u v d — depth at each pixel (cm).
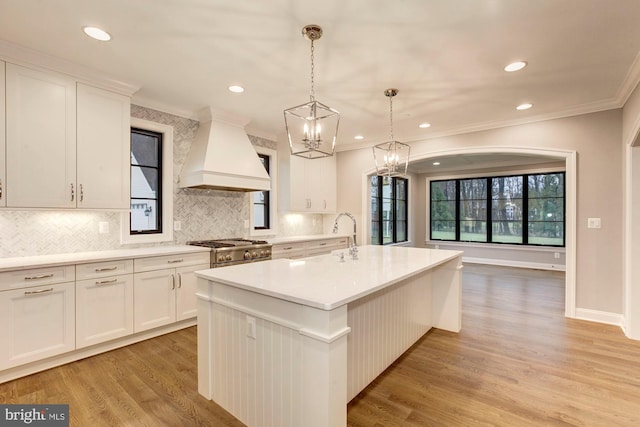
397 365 262
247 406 188
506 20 209
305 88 320
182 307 338
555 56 256
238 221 457
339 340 156
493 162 751
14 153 246
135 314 302
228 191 444
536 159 703
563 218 688
